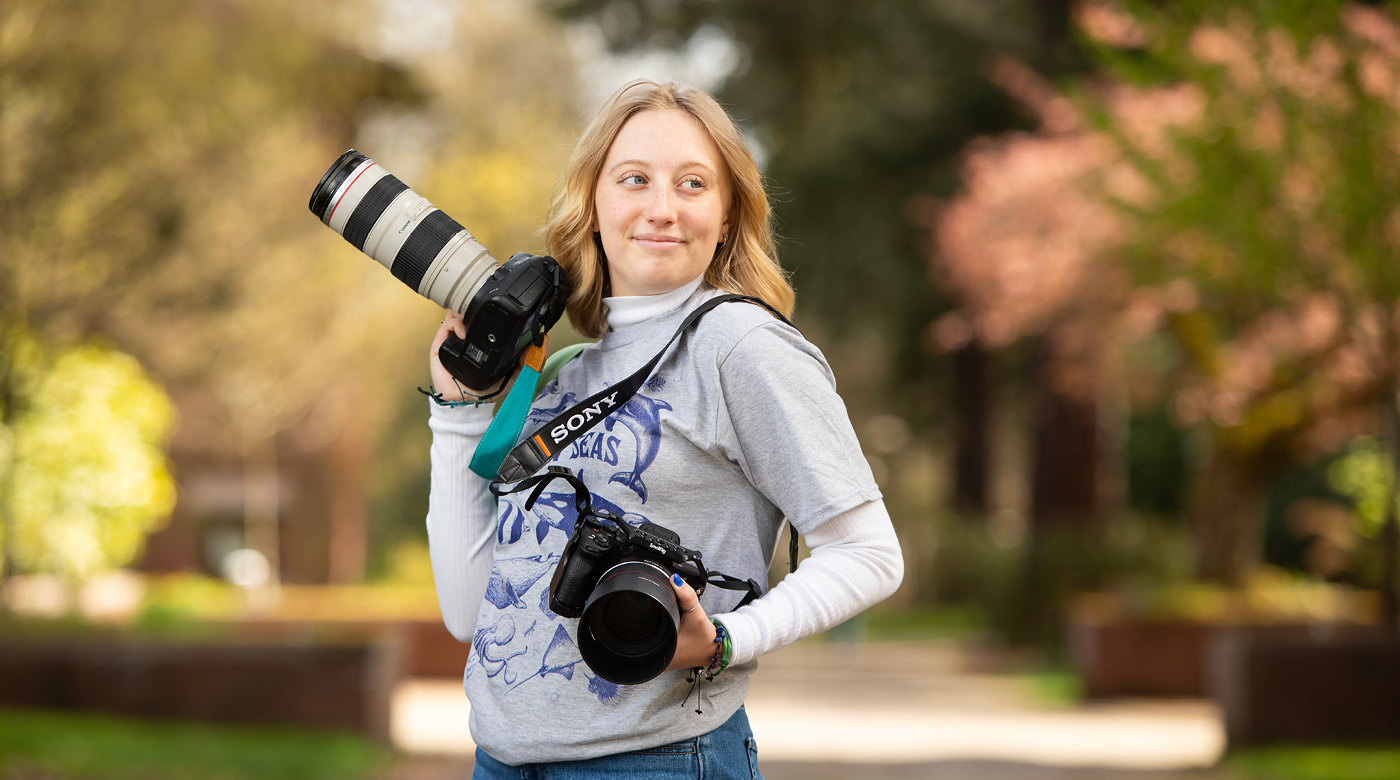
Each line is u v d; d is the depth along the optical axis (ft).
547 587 7.08
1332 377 46.52
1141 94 43.88
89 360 46.80
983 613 72.02
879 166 67.46
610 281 7.93
